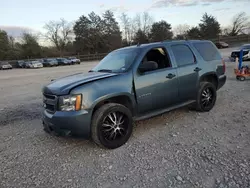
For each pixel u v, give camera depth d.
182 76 4.18
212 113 4.68
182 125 4.11
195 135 3.60
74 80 3.41
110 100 3.49
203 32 57.56
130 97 3.49
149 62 3.58
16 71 30.28
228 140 3.32
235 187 2.24
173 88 4.04
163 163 2.80
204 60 4.70
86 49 60.28
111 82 3.34
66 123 3.03
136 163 2.85
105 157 3.08
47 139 3.89
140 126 4.20
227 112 4.67
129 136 3.50
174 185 2.35
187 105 4.43
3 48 55.81
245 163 2.65
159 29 62.50
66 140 3.78
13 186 2.54
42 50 60.44
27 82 13.90
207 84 4.70
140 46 4.07
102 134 3.21
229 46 36.94
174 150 3.13
